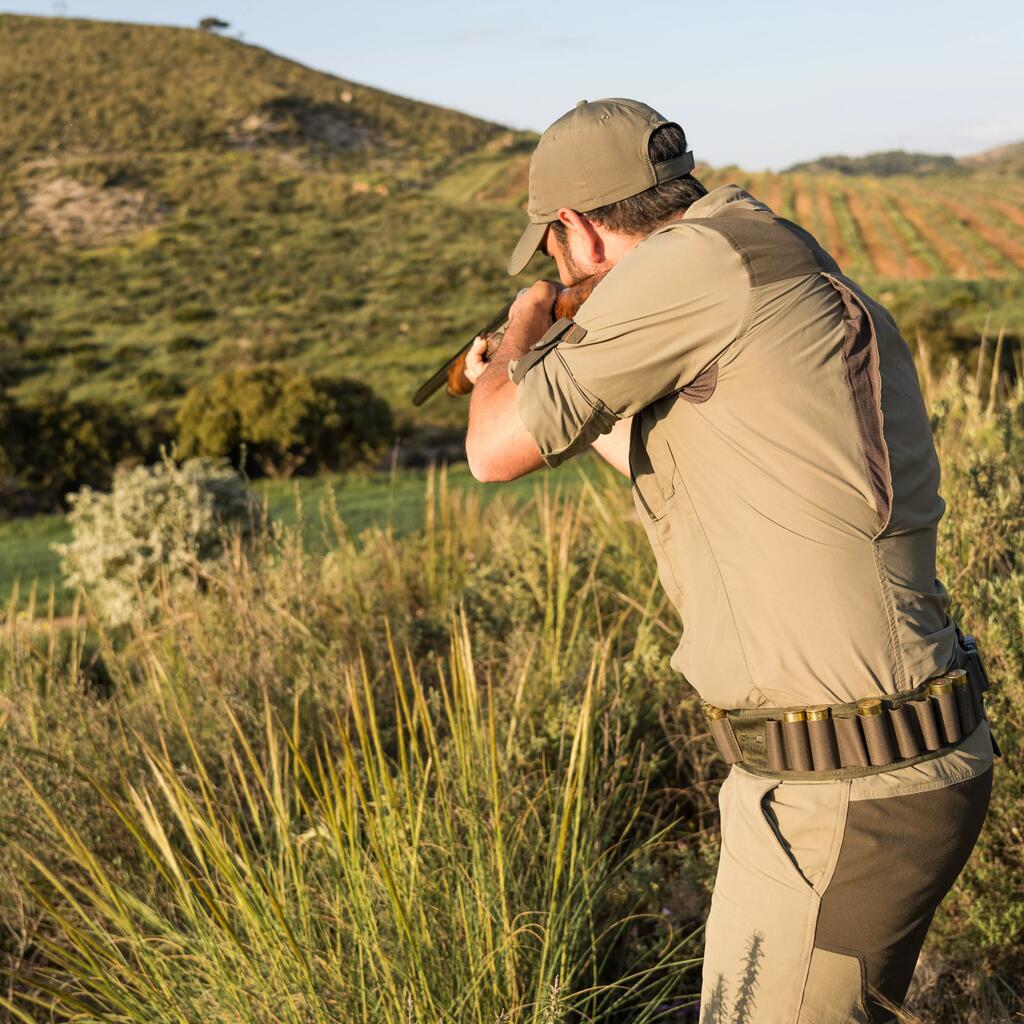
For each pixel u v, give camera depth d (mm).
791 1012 1500
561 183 1625
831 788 1434
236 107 109875
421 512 13461
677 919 2424
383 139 115312
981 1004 2090
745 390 1424
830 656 1414
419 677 3443
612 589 4008
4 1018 2332
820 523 1410
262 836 2439
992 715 2314
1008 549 2789
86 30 125125
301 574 4059
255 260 67625
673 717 3209
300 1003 1959
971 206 82562
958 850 1477
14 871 2602
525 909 2223
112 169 86812
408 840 2240
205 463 8602
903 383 1517
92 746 3027
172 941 2178
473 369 2137
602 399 1478
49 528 18609
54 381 43344
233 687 3295
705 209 1545
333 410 27547
